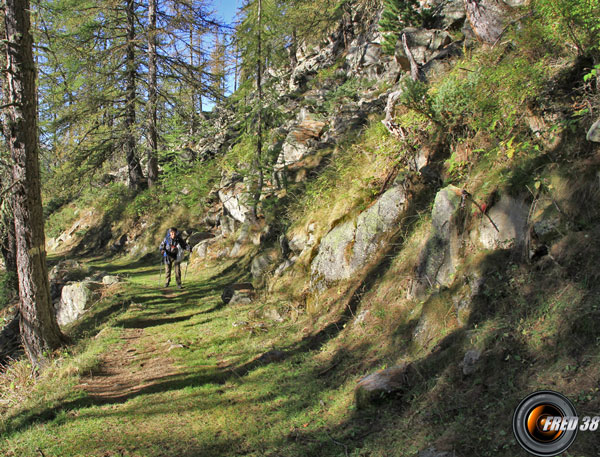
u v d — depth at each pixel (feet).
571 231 12.15
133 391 18.31
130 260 67.41
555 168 14.07
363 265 23.63
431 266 17.46
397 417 12.18
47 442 14.05
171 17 74.95
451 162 20.07
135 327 29.71
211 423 14.75
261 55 44.96
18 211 24.86
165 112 77.56
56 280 47.78
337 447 11.94
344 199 28.25
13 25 24.18
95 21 72.02
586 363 9.14
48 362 24.16
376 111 42.37
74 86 68.69
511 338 11.33
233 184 59.41
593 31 15.08
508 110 17.11
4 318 40.24
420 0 51.01
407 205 23.44
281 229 40.37
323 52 85.40
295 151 52.01
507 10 22.88
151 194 76.59
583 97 14.49
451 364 12.41
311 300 25.54
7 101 24.93
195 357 22.30
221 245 51.16
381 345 17.25
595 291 10.30
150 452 13.05
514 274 13.11
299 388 16.69
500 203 15.31
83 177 79.71
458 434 9.86
